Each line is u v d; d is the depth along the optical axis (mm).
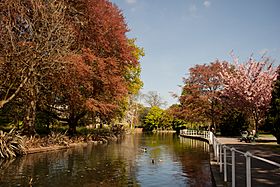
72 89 25469
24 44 19938
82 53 26297
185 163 16828
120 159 18562
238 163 13438
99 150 24625
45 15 20906
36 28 21594
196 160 18188
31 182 11477
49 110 30625
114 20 28781
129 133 66875
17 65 19953
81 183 11359
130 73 43406
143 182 11570
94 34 27500
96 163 16688
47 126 34344
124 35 30859
